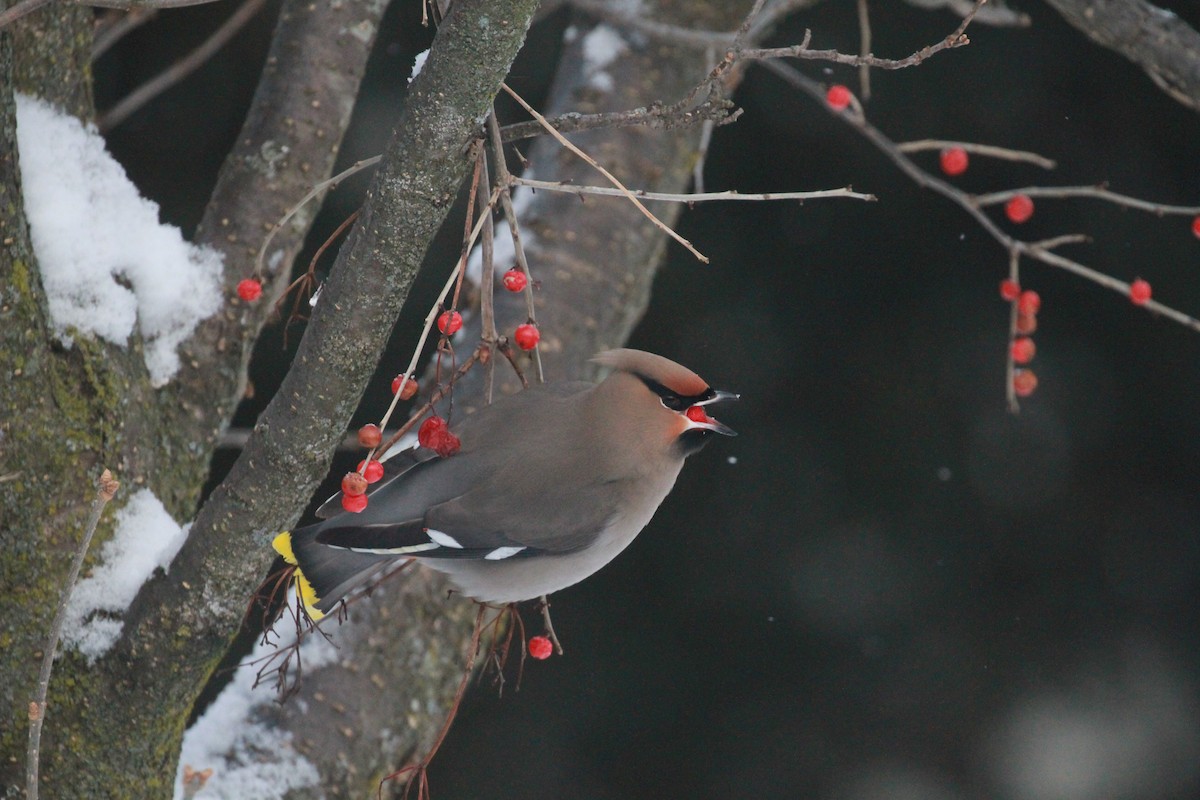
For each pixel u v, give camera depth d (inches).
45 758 236.7
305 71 311.9
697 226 517.0
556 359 341.4
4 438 227.6
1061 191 329.7
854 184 513.0
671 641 528.4
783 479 524.1
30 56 250.4
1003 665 514.9
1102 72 494.6
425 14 214.8
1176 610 511.2
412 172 201.3
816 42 504.7
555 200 368.2
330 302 210.1
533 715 523.8
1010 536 518.6
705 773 517.0
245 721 287.1
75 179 253.4
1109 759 503.2
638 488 285.3
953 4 344.5
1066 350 513.0
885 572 520.7
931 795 507.5
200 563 226.7
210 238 292.0
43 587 234.7
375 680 295.4
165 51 502.3
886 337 520.4
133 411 249.1
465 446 278.1
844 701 517.3
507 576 276.1
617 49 390.9
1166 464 511.5
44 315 231.1
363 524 255.4
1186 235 497.4
